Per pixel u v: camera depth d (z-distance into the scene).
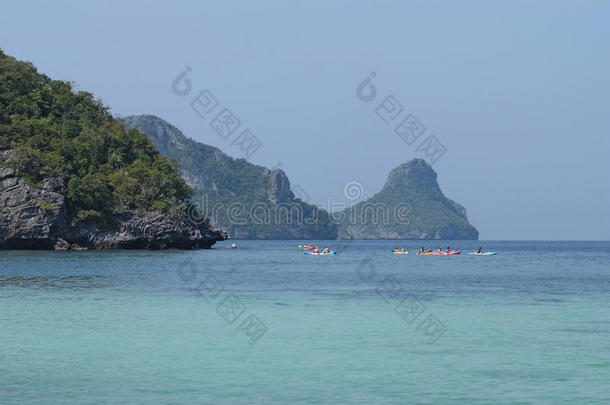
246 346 54.75
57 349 52.69
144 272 124.94
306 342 56.72
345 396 40.91
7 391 41.03
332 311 74.94
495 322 68.00
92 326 62.78
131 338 57.34
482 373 46.47
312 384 43.50
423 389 42.53
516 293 97.56
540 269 165.62
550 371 47.09
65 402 39.00
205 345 54.94
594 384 43.78
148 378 44.44
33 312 70.94
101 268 133.62
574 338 59.16
